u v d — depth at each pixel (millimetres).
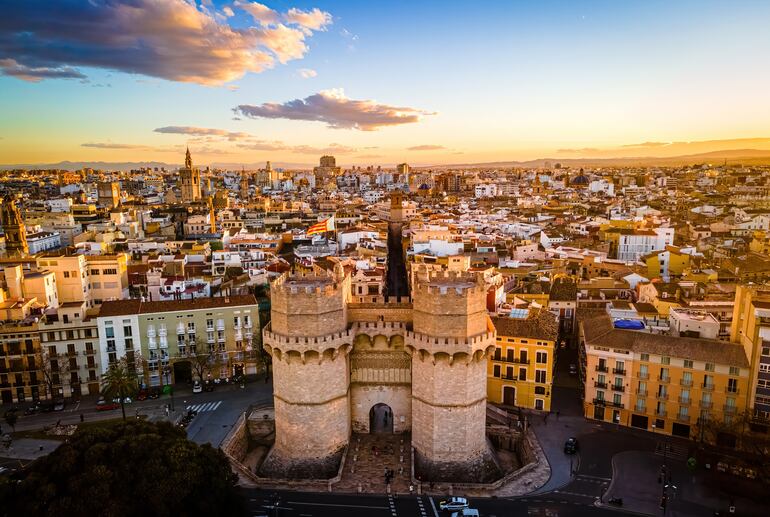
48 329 131125
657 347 111250
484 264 195625
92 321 133375
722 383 105438
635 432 113000
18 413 125562
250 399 131250
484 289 91375
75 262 157500
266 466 97062
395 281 115062
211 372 141625
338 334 91750
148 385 137625
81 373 134375
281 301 91125
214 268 194375
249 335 144250
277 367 94750
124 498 69562
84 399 133000
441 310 88688
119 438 75750
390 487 89125
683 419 109500
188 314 139125
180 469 72812
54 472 70812
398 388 101062
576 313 156875
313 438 94125
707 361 106125
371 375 100938
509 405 125938
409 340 92188
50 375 132250
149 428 80375
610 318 127062
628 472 98375
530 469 98438
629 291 176625
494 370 126375
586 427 115250
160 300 147750
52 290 153250
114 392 118750
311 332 90375
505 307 140250
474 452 94875
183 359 140000
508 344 124125
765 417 101750
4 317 133500
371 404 102188
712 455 98438
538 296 160000
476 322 90562
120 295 167625
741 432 99938
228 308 141500
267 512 83500
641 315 138500
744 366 102938
